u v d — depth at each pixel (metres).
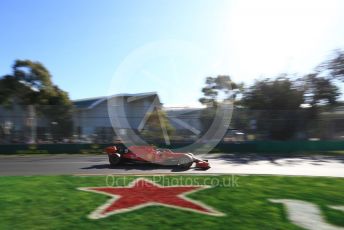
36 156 21.70
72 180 11.80
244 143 24.30
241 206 8.45
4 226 7.10
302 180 11.91
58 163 17.42
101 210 8.14
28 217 7.65
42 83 31.17
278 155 22.16
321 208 8.39
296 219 7.56
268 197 9.34
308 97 30.62
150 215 7.78
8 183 11.23
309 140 25.03
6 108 29.77
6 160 19.11
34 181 11.62
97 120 24.33
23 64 30.83
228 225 7.14
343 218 7.69
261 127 25.22
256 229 6.93
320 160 19.31
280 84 31.20
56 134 23.92
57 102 31.61
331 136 25.62
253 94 32.00
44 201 8.90
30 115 23.73
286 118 25.42
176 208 8.29
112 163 15.95
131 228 6.99
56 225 7.17
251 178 12.16
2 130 23.33
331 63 29.89
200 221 7.38
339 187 10.79
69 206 8.46
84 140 24.20
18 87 30.61
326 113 29.94
